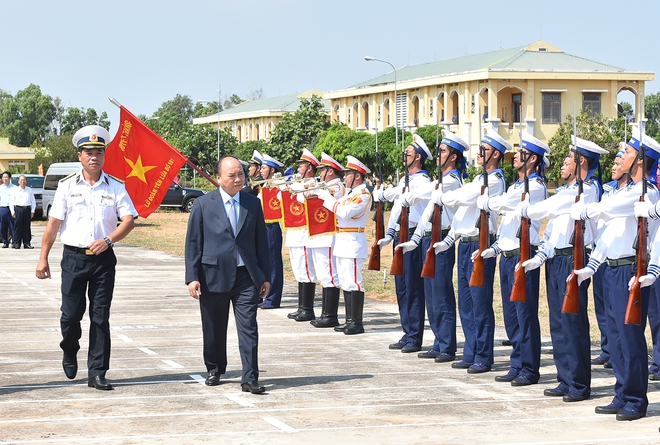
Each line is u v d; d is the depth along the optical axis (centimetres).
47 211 3819
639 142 720
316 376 874
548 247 794
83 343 1041
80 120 10462
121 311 1322
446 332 955
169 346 1035
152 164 1354
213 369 827
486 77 4544
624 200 712
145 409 730
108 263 803
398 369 916
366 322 1241
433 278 952
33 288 1588
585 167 795
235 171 802
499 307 1381
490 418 711
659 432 667
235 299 806
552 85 4619
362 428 674
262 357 977
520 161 841
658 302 849
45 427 672
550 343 1080
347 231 1128
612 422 701
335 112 6259
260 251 815
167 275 1848
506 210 850
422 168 1002
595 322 1224
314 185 1180
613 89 4672
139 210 1355
